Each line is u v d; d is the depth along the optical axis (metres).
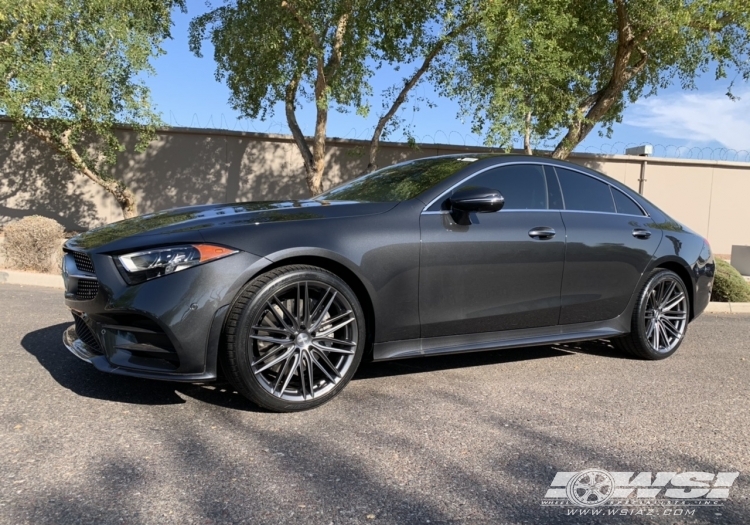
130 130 12.54
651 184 15.07
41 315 5.43
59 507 2.15
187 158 12.88
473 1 9.23
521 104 9.11
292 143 13.38
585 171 4.53
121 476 2.42
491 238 3.78
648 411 3.48
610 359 4.73
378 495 2.34
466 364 4.40
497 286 3.82
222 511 2.17
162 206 12.84
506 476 2.56
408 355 3.57
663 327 4.77
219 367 3.21
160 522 2.08
